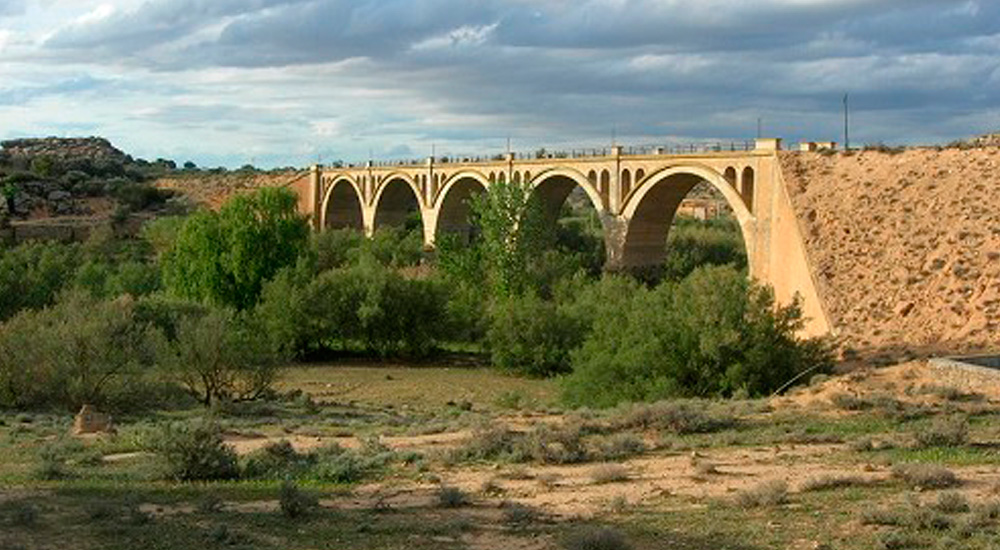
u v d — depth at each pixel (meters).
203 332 43.97
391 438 30.09
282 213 74.88
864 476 19.47
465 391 54.06
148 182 197.12
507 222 79.38
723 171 69.12
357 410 43.31
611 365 40.94
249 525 16.86
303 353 67.19
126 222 144.12
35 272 81.00
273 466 24.09
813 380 37.03
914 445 23.14
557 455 23.83
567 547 14.76
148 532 16.27
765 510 16.98
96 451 27.05
